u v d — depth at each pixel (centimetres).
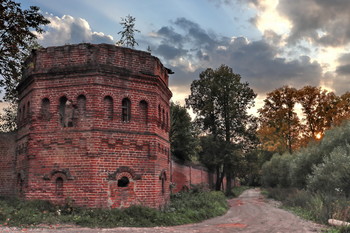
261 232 1436
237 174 5428
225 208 2742
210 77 5025
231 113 4700
